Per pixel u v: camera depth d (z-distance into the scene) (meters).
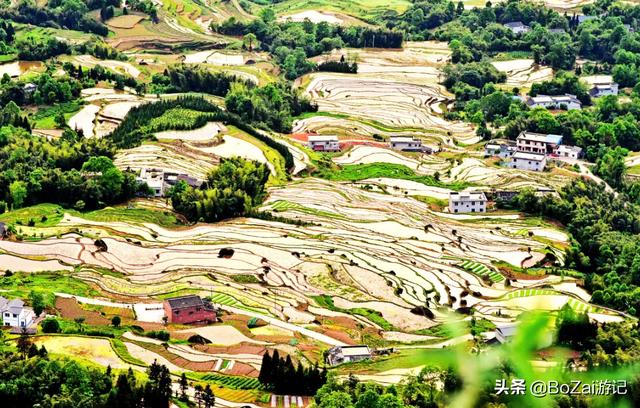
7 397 159.50
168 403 162.12
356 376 178.88
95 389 163.62
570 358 144.38
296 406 169.38
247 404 170.00
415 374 159.88
